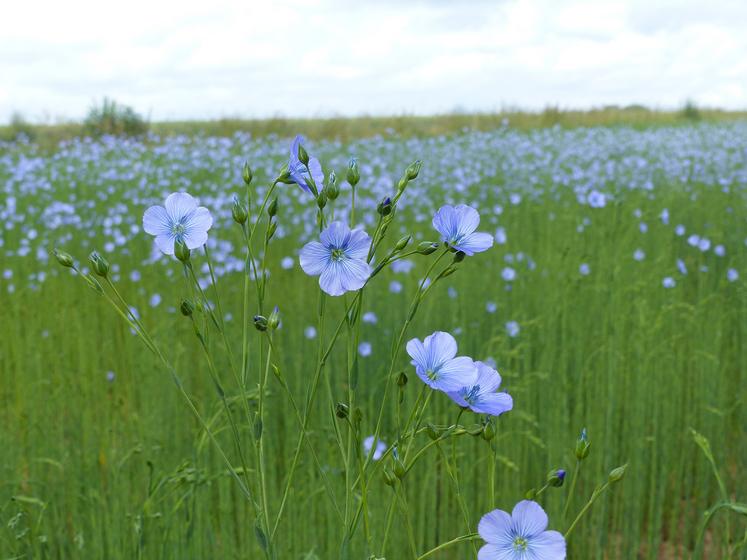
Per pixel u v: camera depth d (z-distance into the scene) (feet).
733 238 24.08
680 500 13.44
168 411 13.19
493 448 4.47
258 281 4.93
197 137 49.70
